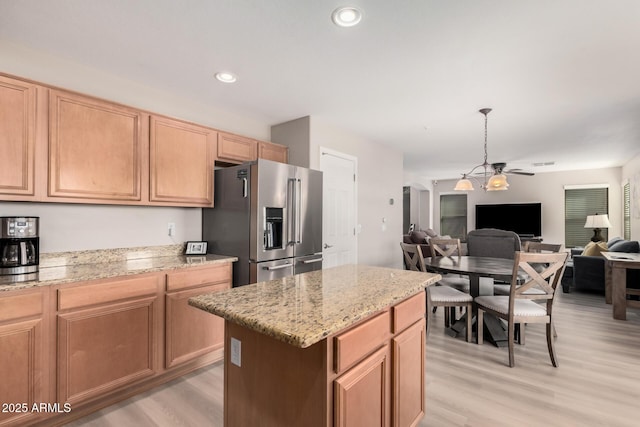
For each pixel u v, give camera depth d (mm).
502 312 2598
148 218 2748
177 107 2969
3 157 1836
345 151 4148
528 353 2721
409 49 2148
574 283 4742
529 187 8023
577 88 2793
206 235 3082
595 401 2008
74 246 2340
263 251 2736
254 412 1252
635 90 2842
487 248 4016
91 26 1886
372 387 1279
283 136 3777
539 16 1779
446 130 4148
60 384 1774
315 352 1084
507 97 3018
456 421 1817
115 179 2295
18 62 2102
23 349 1659
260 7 1716
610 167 7125
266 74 2531
